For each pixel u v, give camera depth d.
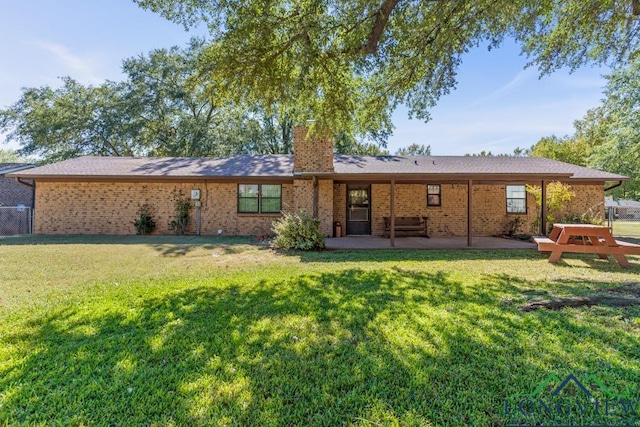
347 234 13.09
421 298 4.23
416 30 5.92
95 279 5.34
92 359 2.65
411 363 2.55
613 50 6.58
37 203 12.35
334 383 2.30
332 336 3.06
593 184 12.62
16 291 4.59
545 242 6.86
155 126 22.97
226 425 1.89
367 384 2.29
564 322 3.33
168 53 21.89
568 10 6.04
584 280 5.18
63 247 8.84
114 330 3.23
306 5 5.15
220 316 3.60
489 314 3.58
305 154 11.77
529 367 2.48
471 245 9.60
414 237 12.52
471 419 1.93
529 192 12.59
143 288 4.76
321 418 1.95
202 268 6.32
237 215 12.62
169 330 3.22
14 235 11.83
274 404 2.08
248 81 5.84
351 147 24.25
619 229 15.80
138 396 2.16
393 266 6.46
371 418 1.95
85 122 21.23
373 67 6.44
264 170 12.82
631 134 14.66
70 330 3.22
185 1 5.06
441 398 2.12
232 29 5.23
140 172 12.31
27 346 2.87
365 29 5.47
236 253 8.26
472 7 5.61
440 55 6.27
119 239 10.75
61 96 21.50
